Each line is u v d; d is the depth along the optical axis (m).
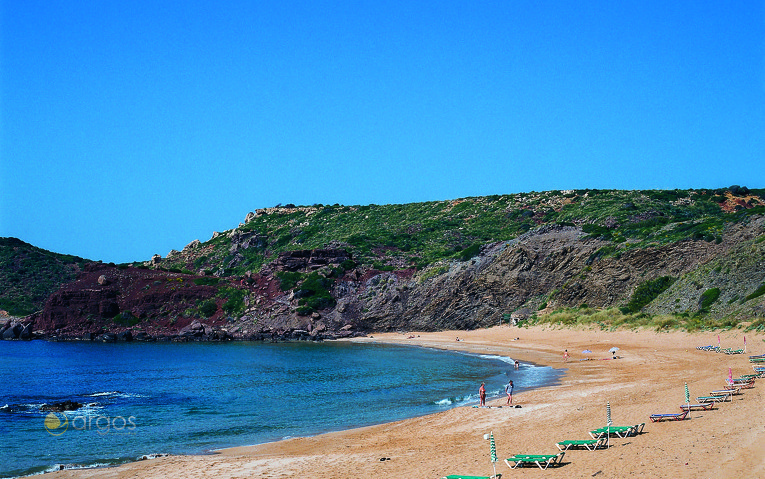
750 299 60.69
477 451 23.09
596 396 34.31
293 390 46.12
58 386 51.34
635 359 51.97
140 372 61.31
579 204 151.88
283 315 108.56
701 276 72.25
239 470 22.80
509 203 165.25
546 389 39.94
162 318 113.50
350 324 104.75
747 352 48.25
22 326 111.12
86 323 112.50
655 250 83.88
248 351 83.69
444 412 33.62
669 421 24.66
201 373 59.25
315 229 169.50
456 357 67.62
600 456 20.09
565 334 76.88
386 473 20.75
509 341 80.38
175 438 30.19
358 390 45.12
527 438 24.59
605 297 84.69
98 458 26.25
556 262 95.81
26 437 30.95
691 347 55.38
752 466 16.69
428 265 112.19
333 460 23.62
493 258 102.56
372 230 156.50
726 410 25.66
